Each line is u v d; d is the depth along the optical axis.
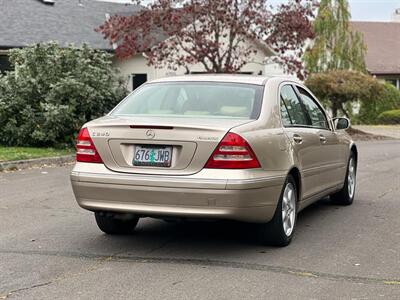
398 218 8.13
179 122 5.98
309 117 7.67
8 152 14.97
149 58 22.33
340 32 30.95
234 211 5.75
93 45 25.48
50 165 14.35
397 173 13.16
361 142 24.22
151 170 5.93
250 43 23.97
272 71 29.25
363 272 5.61
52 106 16.09
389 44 44.75
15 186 10.98
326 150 7.86
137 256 6.16
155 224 7.73
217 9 21.16
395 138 26.66
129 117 6.47
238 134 5.83
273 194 6.13
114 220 6.91
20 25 24.80
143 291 5.05
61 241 6.81
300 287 5.15
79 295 4.96
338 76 27.62
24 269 5.69
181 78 7.16
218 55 21.86
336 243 6.71
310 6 22.41
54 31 25.53
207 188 5.71
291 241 6.77
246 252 6.30
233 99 6.62
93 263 5.91
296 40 22.08
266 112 6.48
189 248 6.48
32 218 8.10
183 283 5.26
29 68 17.22
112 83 18.28
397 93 35.78
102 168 6.13
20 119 16.88
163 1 21.55
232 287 5.14
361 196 10.01
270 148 6.17
